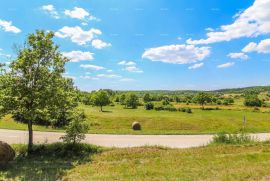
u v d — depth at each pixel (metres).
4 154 16.53
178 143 25.44
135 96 92.00
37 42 19.81
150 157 18.73
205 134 31.77
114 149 21.19
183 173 14.59
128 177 14.17
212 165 16.05
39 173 15.50
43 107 19.86
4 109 19.28
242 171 14.76
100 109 79.25
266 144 21.88
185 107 83.62
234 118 61.28
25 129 33.47
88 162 17.80
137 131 32.97
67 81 21.06
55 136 28.67
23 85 19.56
